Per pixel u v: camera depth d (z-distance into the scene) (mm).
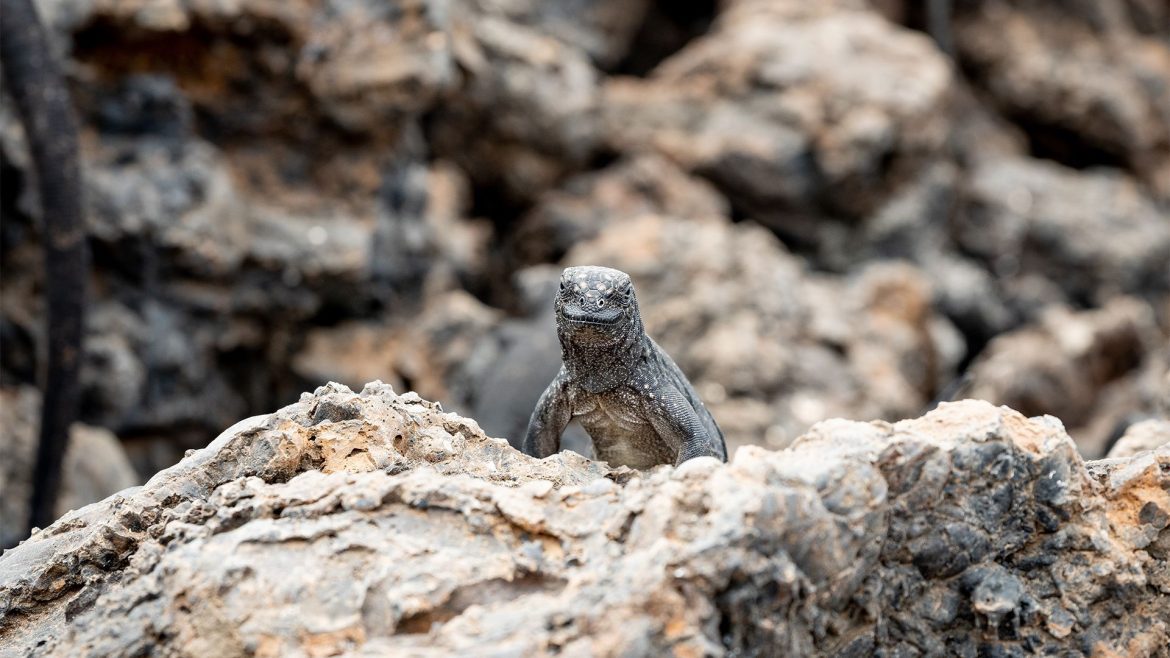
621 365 7613
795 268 20484
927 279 24578
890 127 23609
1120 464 6586
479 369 16672
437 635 5184
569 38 26062
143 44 17125
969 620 6156
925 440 5879
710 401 17531
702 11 29453
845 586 5637
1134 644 6164
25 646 6152
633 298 7613
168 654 5445
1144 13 32406
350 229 18297
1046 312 24547
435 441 6852
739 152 23406
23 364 16562
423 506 5699
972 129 29672
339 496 5750
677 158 23734
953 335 23516
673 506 5320
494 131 22359
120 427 16781
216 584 5414
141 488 7293
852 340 19500
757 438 17109
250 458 6629
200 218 17078
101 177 16688
